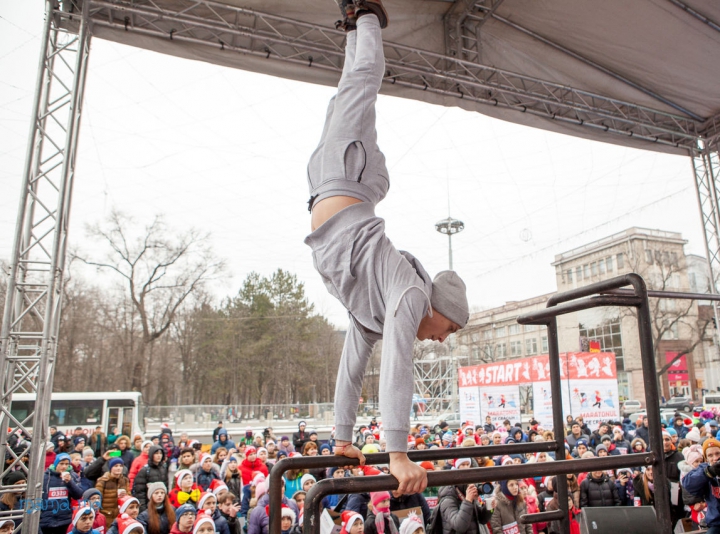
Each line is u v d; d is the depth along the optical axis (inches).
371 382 1686.8
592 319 1336.1
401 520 207.6
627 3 249.8
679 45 277.6
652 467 61.4
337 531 192.9
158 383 1590.8
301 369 1759.4
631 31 269.3
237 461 321.7
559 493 83.6
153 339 1267.2
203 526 201.6
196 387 1689.2
